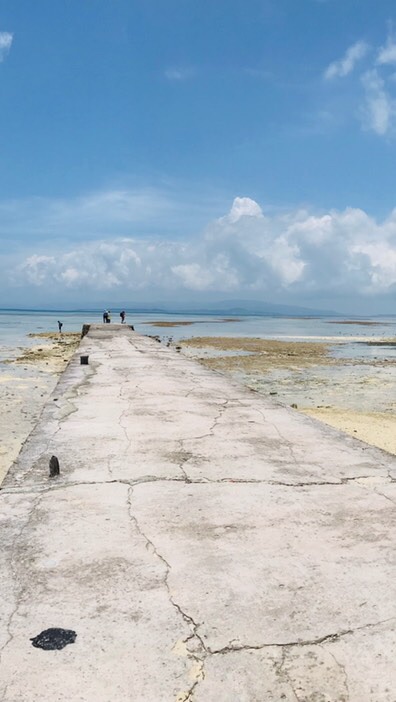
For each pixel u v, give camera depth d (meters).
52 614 2.15
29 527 2.94
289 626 2.07
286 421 5.57
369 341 41.69
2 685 1.76
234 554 2.64
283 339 43.66
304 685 1.78
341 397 14.11
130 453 4.36
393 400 13.62
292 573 2.46
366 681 1.80
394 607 2.20
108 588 2.33
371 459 4.21
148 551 2.67
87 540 2.78
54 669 1.84
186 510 3.18
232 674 1.83
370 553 2.65
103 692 1.74
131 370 10.34
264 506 3.24
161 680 1.80
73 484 3.62
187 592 2.30
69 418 5.71
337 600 2.24
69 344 31.17
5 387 14.31
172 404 6.56
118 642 1.98
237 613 2.15
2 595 2.28
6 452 7.79
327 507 3.22
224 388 7.95
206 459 4.20
